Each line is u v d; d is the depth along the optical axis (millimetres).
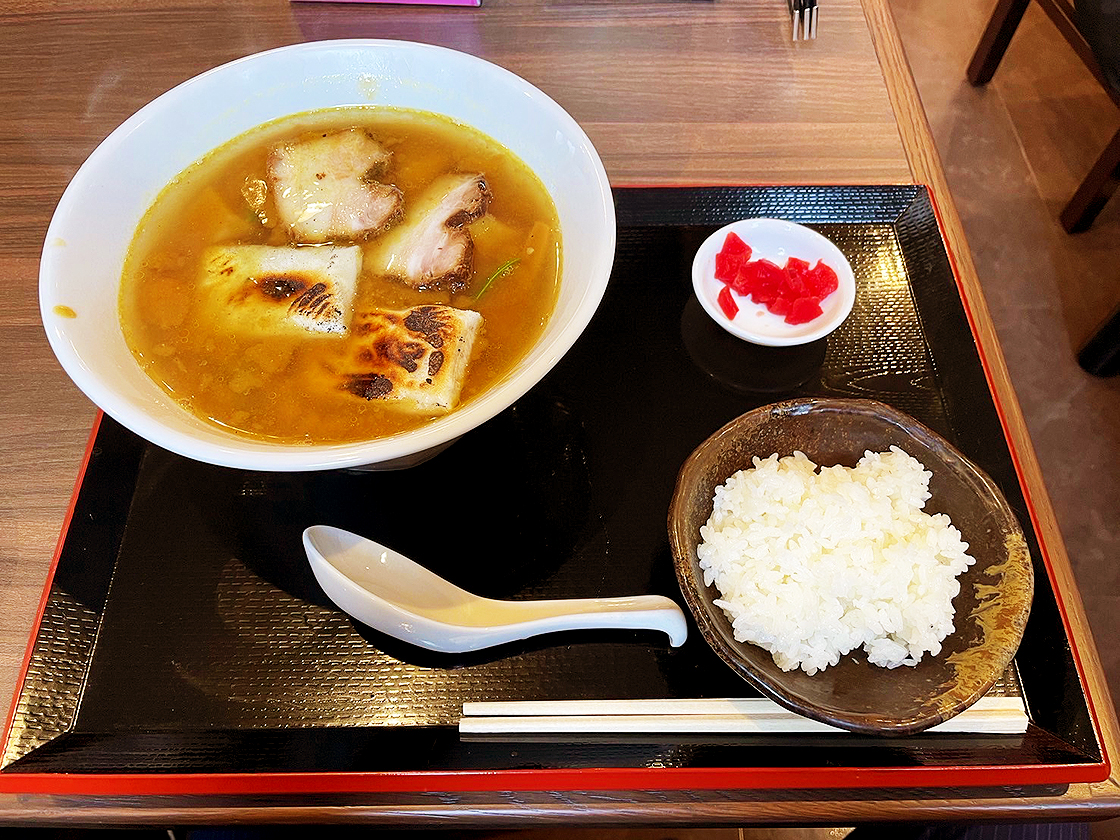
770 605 353
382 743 345
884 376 448
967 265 490
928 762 342
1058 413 867
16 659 364
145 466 408
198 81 430
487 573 384
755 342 441
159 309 404
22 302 455
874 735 310
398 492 405
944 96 1086
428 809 335
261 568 384
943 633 351
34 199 490
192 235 431
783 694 311
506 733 346
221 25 569
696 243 489
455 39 562
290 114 466
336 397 379
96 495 398
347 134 454
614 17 578
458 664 364
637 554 392
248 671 360
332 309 398
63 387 431
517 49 558
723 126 527
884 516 376
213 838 421
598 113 531
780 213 496
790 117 532
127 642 365
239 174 450
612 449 421
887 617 353
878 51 564
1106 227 980
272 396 382
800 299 455
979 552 366
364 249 434
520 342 404
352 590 346
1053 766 342
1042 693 366
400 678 360
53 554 387
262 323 398
